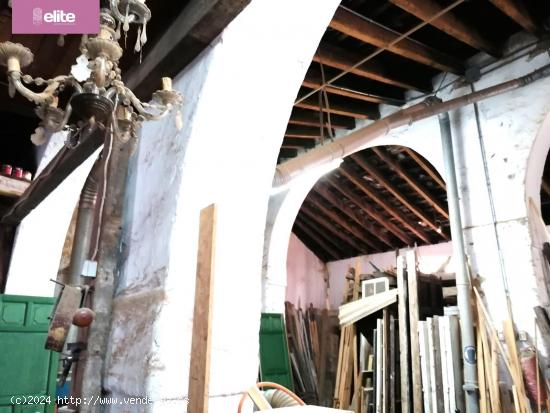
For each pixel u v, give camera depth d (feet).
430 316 16.49
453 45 14.57
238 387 5.46
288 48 6.48
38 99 3.93
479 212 13.19
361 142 13.98
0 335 11.98
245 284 5.85
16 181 12.70
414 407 14.28
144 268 6.20
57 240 12.95
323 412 4.87
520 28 13.61
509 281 12.05
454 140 14.42
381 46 12.49
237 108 6.17
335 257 31.94
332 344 24.72
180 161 5.94
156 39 7.29
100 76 3.80
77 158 6.67
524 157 12.59
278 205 18.17
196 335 4.30
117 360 6.22
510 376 11.39
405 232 26.96
